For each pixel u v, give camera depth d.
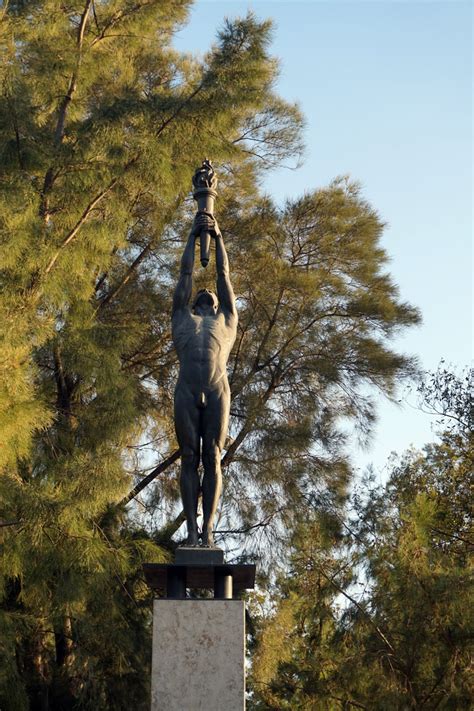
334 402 19.16
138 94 16.09
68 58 15.41
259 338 18.84
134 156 15.35
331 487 17.91
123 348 15.64
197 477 9.00
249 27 16.09
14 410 12.38
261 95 16.33
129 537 16.02
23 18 15.21
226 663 7.98
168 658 7.99
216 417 9.04
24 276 13.83
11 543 13.08
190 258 9.68
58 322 15.55
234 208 19.28
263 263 18.66
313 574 17.61
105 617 14.94
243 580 8.92
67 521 13.01
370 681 15.05
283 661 17.73
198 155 16.14
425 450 20.42
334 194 19.06
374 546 16.53
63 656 16.00
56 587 13.70
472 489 19.77
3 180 14.41
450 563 15.16
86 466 13.43
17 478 12.97
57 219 15.16
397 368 19.06
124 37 17.02
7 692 13.47
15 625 13.70
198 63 19.14
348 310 19.09
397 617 15.12
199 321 9.39
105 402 15.31
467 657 14.33
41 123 15.69
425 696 14.55
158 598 8.12
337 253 19.33
